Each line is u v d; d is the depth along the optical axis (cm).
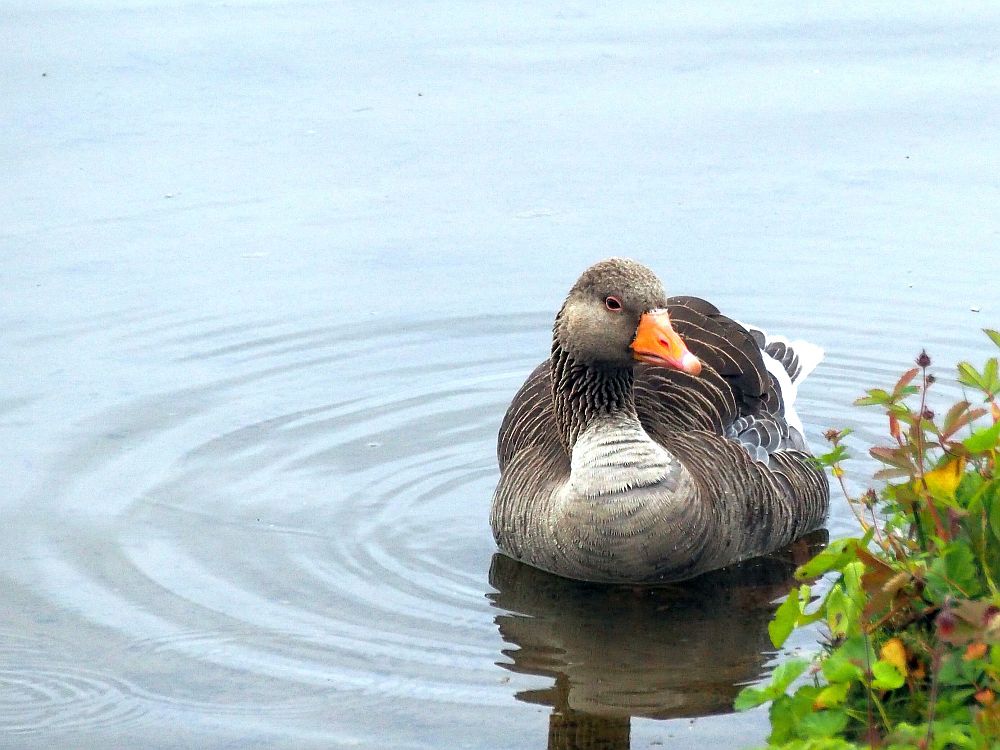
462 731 907
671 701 944
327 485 1314
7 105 2153
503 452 1329
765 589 1142
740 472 1208
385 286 1711
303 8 2588
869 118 2045
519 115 2103
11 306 1656
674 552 1144
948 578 800
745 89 2158
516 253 1759
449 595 1117
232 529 1220
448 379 1539
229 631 1045
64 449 1360
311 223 1842
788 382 1367
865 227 1778
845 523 1273
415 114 2122
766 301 1650
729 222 1803
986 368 898
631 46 2345
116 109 2150
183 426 1419
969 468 942
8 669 994
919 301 1639
